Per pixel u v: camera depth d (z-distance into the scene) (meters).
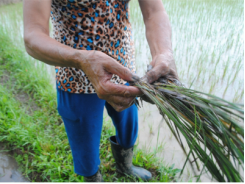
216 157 0.97
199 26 5.71
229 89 3.09
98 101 1.47
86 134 1.51
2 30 5.93
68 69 1.37
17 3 11.72
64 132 2.45
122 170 1.99
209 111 1.02
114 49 1.40
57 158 2.09
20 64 4.06
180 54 4.19
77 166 1.66
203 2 8.47
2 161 2.13
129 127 1.74
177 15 6.68
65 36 1.31
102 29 1.28
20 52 4.61
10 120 2.53
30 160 2.15
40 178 1.98
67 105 1.46
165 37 1.40
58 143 2.25
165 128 2.57
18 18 7.83
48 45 1.10
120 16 1.36
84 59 1.07
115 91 1.06
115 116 1.66
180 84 1.25
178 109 1.10
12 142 2.31
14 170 2.05
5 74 3.74
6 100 2.85
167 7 7.87
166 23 1.47
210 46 4.48
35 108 2.95
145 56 4.23
